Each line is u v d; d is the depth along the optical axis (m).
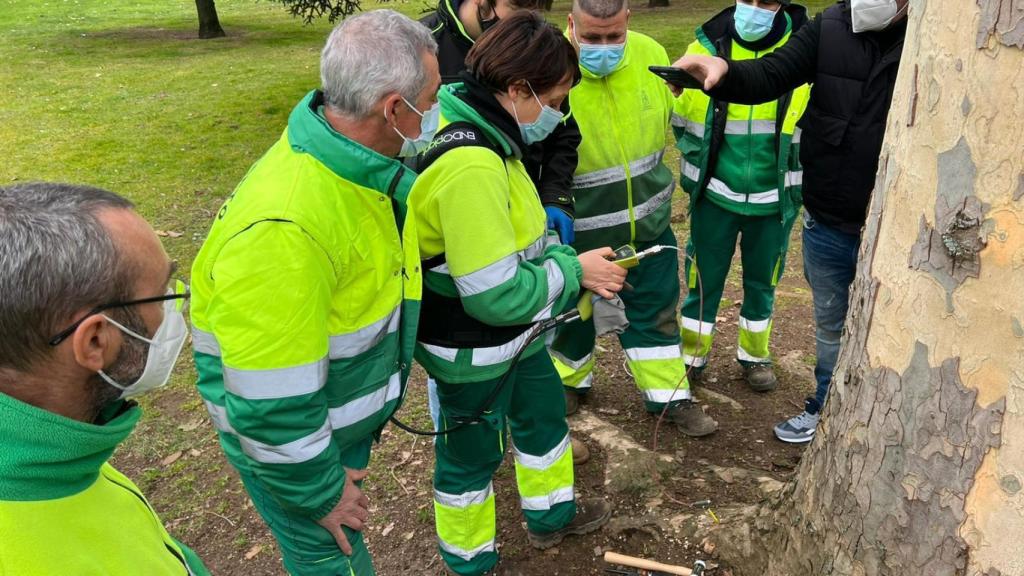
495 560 2.66
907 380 1.59
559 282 2.12
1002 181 1.32
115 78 12.21
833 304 2.90
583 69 2.75
